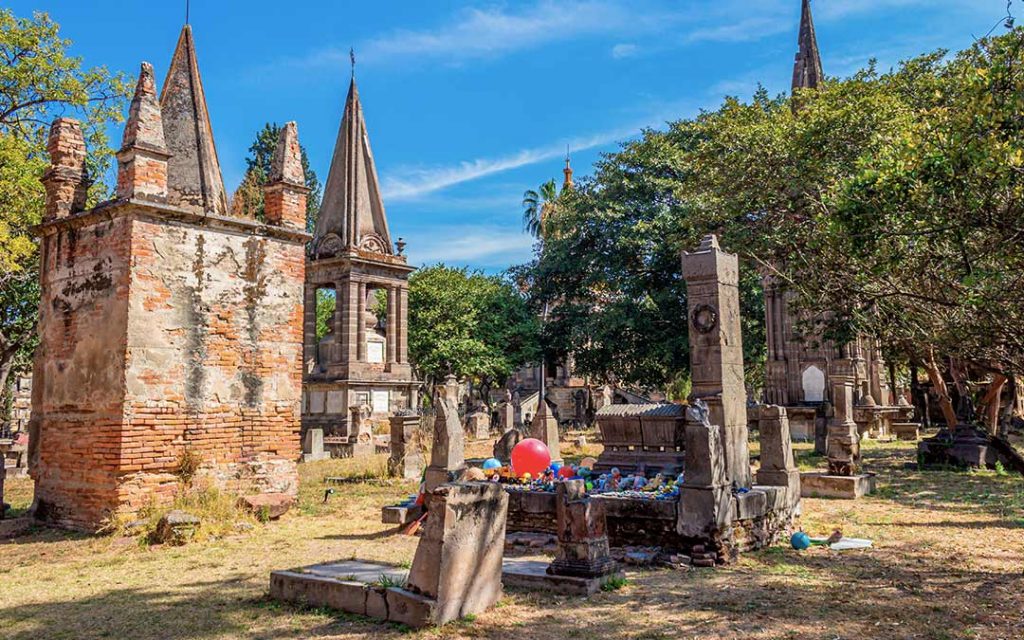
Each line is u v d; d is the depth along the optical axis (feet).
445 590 24.73
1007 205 28.02
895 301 39.73
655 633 23.53
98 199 96.02
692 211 83.66
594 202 135.33
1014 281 29.22
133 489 42.52
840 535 37.70
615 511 36.65
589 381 184.14
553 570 29.43
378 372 119.65
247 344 48.42
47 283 48.83
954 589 28.22
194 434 45.24
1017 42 26.94
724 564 33.40
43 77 88.58
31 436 48.01
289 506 48.80
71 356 46.03
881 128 64.49
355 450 96.32
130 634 24.44
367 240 121.70
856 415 111.55
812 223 64.90
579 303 151.94
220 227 47.57
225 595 29.14
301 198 52.70
